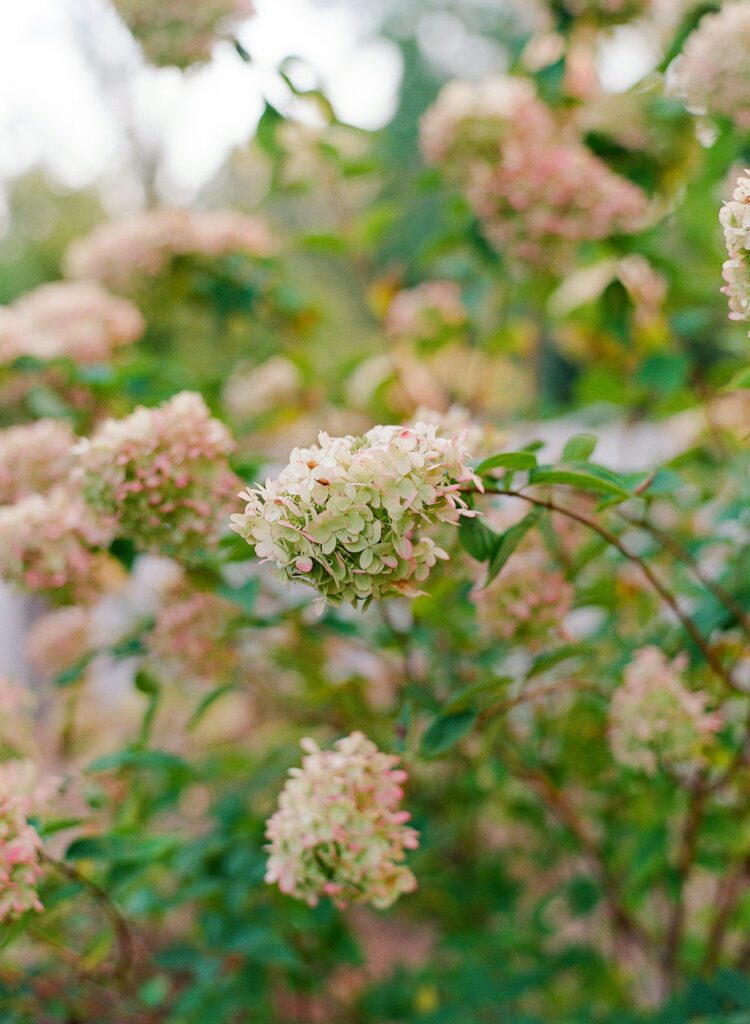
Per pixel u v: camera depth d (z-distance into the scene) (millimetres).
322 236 2328
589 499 1854
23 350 1927
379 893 1478
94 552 1735
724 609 1708
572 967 2012
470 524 1491
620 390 2211
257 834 1790
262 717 2250
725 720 1765
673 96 1989
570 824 1889
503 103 2006
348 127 2062
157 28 1926
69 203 5258
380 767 1498
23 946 1801
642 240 1997
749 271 1363
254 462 1746
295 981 1923
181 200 4082
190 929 1986
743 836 1801
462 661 1904
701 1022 1655
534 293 2156
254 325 2428
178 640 1765
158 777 1998
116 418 1975
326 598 1356
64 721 2059
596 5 2041
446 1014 1917
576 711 1926
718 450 2049
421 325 2455
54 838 1706
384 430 1382
